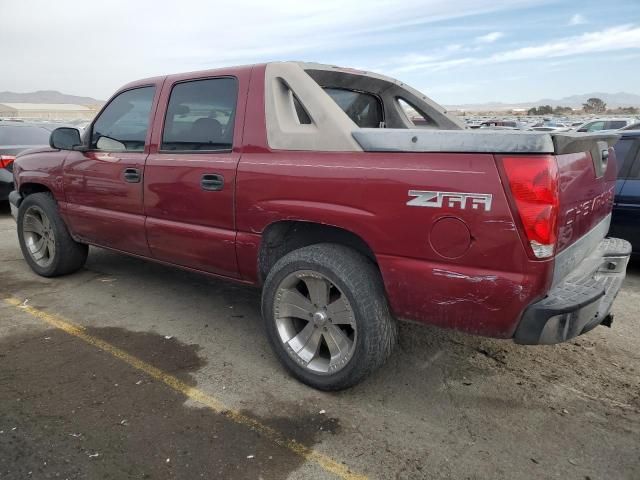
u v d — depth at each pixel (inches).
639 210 212.2
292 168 119.7
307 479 93.5
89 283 199.3
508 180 91.8
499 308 96.4
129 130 164.1
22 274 209.6
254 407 115.9
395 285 107.2
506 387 126.6
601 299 110.1
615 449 103.2
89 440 102.6
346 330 120.5
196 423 109.2
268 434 106.2
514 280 94.0
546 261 92.6
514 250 93.0
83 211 179.5
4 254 241.8
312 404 117.6
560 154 94.4
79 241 190.1
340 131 114.5
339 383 117.6
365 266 113.5
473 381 129.3
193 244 145.6
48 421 108.4
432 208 99.5
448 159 98.3
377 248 108.1
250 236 131.0
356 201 109.5
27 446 100.3
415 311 106.8
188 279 206.1
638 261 227.5
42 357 137.5
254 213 128.1
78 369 131.3
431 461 99.0
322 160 115.6
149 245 159.9
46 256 205.6
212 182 135.9
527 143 91.0
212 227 140.3
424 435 107.0
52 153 192.4
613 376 132.2
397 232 104.7
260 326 161.8
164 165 148.8
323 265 114.7
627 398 122.0
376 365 114.9
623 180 216.8
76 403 115.6
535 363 139.0
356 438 105.6
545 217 90.6
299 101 123.0
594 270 114.4
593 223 120.6
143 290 192.5
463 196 96.0
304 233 130.0
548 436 107.3
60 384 123.7
